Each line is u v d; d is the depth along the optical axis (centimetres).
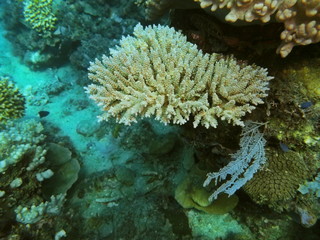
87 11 189
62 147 132
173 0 73
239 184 61
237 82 58
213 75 59
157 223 96
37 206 95
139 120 142
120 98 56
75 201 117
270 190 63
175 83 58
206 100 54
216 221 95
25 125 123
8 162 93
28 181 101
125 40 68
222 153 78
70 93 196
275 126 64
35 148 107
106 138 149
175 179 115
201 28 74
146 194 113
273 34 60
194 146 87
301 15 47
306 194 66
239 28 64
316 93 58
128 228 97
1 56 227
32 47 209
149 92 56
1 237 85
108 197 116
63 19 191
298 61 60
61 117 174
